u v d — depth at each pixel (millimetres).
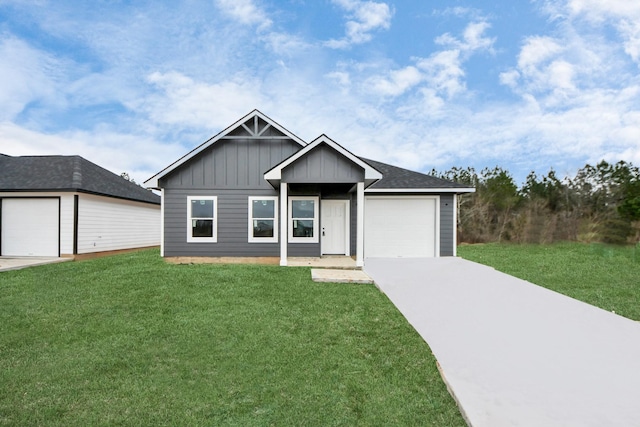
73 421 3035
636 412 3178
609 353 4469
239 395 3480
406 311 6156
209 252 11516
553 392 3516
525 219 20047
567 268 10508
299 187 11742
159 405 3287
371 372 3982
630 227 14133
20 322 5395
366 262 11398
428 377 3893
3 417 3076
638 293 7430
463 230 22562
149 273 8922
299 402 3371
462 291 7523
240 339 4801
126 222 16328
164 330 5086
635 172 17938
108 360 4164
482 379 3785
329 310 6051
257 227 11664
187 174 11555
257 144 11695
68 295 6875
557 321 5680
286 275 8727
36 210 13094
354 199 12672
